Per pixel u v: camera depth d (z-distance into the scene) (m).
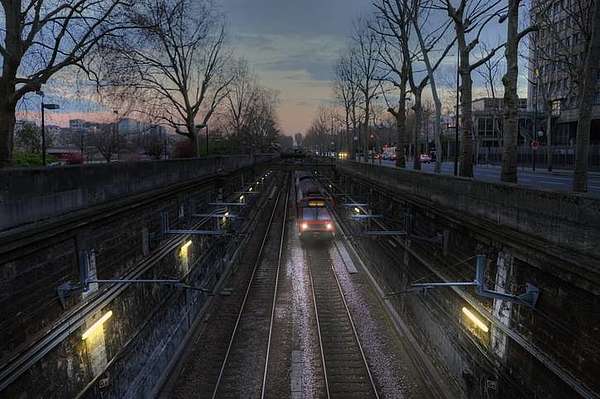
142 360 12.30
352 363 14.05
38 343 7.90
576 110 53.34
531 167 55.50
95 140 63.38
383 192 24.41
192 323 17.30
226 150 65.25
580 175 10.39
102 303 10.14
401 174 21.05
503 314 9.74
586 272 7.00
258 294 20.50
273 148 125.75
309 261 26.28
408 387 12.72
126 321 11.67
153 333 13.18
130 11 18.95
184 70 34.38
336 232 33.84
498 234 9.95
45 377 8.10
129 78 29.03
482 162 67.69
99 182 11.06
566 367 7.67
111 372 10.47
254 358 14.37
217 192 28.19
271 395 12.41
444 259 13.77
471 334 11.39
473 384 11.07
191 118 35.31
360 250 28.19
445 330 13.10
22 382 7.45
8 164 15.23
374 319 17.48
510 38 13.32
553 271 7.93
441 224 14.45
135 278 12.27
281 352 14.85
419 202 16.77
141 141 72.50
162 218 15.77
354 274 23.52
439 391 12.36
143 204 13.36
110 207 10.97
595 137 54.59
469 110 18.03
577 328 7.41
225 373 13.45
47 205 8.67
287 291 20.97
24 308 7.79
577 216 7.68
